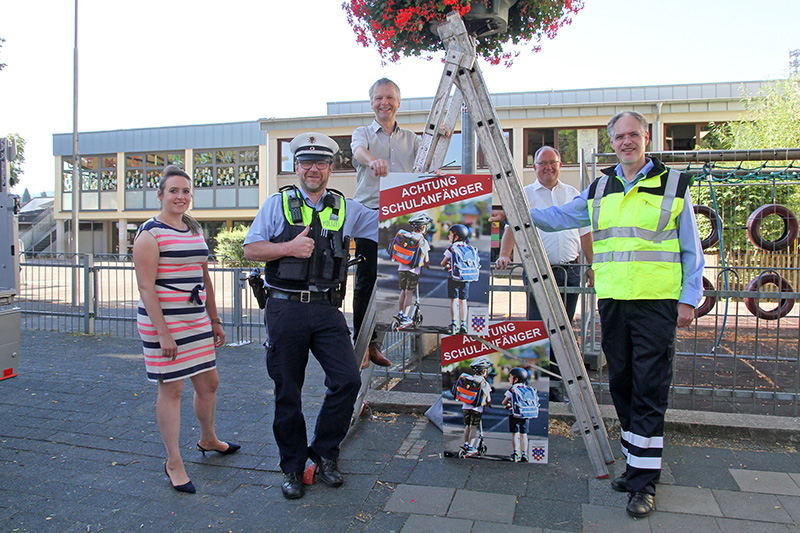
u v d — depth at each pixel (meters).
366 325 3.86
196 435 4.08
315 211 3.38
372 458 3.68
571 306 5.06
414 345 6.12
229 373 5.87
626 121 3.19
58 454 3.75
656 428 3.05
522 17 4.26
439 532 2.79
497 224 5.20
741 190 9.25
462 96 3.52
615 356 3.28
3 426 4.24
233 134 26.61
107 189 28.80
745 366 6.32
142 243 3.23
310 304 3.29
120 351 6.88
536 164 5.21
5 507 3.04
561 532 2.78
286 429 3.26
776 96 14.05
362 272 4.33
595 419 3.45
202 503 3.11
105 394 5.03
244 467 3.57
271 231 3.37
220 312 9.43
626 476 3.16
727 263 9.30
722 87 20.03
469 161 4.79
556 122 19.16
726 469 3.47
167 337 3.24
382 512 2.99
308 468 3.32
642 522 2.87
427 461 3.63
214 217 27.12
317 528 2.84
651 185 3.17
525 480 3.36
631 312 3.16
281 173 21.59
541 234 5.21
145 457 3.71
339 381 3.30
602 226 3.30
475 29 4.07
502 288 4.67
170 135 27.45
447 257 3.43
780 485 3.25
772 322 9.10
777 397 4.45
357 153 4.08
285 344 3.27
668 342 3.10
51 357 6.52
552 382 4.67
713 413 4.18
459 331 3.43
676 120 18.31
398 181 3.46
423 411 4.48
